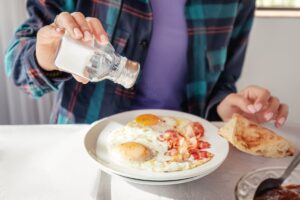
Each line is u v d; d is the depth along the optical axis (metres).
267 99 0.79
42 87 0.78
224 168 0.67
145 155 0.61
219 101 0.97
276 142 0.71
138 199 0.58
